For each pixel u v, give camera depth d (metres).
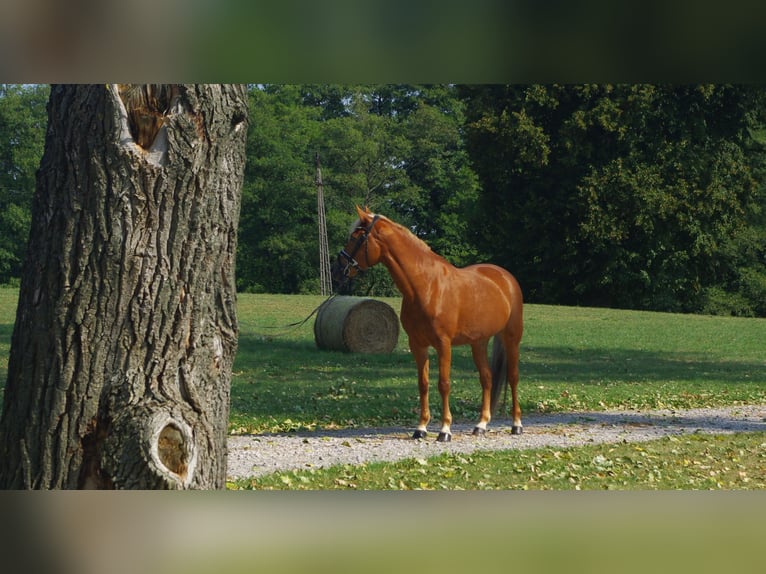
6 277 61.28
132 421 5.45
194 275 5.76
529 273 56.22
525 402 18.58
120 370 5.57
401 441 13.50
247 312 39.62
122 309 5.58
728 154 52.44
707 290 60.09
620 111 48.66
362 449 12.64
